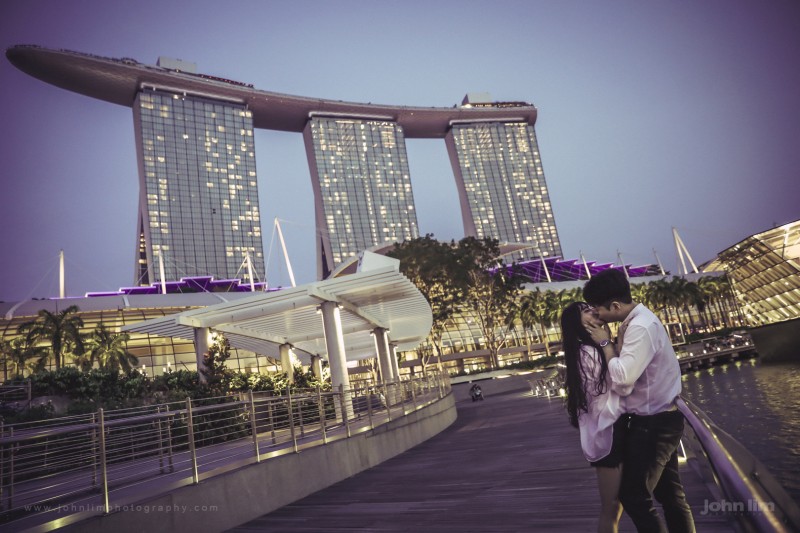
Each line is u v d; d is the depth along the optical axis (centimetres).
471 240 5944
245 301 2166
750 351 6291
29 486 1017
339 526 679
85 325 6594
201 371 2162
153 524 670
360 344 3703
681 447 760
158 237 16575
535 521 556
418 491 857
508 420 2094
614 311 293
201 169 17900
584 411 291
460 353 10156
